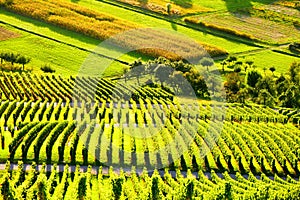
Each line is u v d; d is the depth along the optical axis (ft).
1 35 538.47
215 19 641.40
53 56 506.48
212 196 224.12
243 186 253.65
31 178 239.91
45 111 348.18
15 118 328.29
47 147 278.26
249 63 517.96
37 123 314.35
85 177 233.14
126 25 581.94
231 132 328.08
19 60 471.62
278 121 381.40
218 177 267.39
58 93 394.73
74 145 287.89
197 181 251.39
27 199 215.51
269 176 289.33
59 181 259.80
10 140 296.30
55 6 612.70
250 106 420.77
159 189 229.25
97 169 274.98
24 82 421.59
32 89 403.13
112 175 244.63
